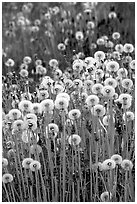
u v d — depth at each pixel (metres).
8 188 3.48
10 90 4.37
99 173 3.46
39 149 3.38
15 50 6.91
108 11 7.57
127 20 7.16
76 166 3.46
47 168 3.66
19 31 7.86
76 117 3.38
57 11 7.24
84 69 4.59
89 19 7.17
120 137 3.81
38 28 7.04
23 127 3.37
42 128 3.76
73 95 3.89
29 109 3.41
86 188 3.53
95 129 3.69
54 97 3.93
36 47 6.89
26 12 8.11
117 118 3.81
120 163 3.32
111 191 3.24
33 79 5.80
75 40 6.46
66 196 3.36
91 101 3.41
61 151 3.47
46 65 6.29
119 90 4.07
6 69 6.32
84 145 3.69
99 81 4.04
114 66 3.88
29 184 3.35
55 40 6.80
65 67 5.95
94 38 6.53
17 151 3.40
